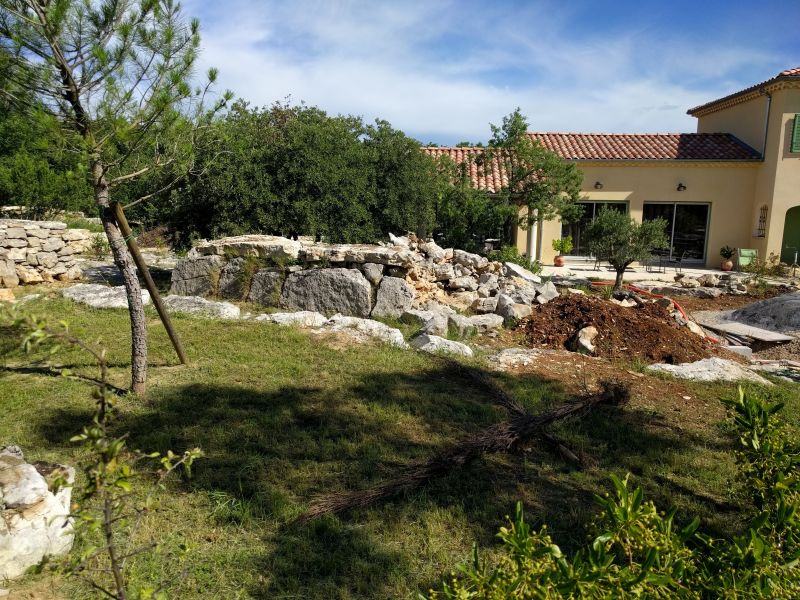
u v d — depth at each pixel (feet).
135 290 17.10
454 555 10.38
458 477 13.08
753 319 36.17
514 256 48.62
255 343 22.95
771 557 6.82
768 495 9.15
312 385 18.70
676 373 22.49
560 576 5.70
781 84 58.80
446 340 23.98
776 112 60.08
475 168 62.44
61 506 10.23
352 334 24.58
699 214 65.51
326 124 42.14
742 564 6.51
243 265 31.27
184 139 17.61
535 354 24.03
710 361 23.84
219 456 13.61
